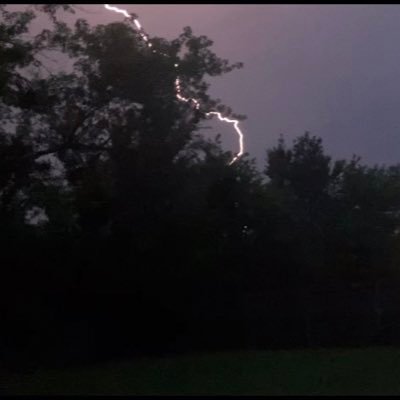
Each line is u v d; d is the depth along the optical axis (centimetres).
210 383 2277
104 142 2748
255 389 2141
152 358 2973
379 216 3444
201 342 3145
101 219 2794
